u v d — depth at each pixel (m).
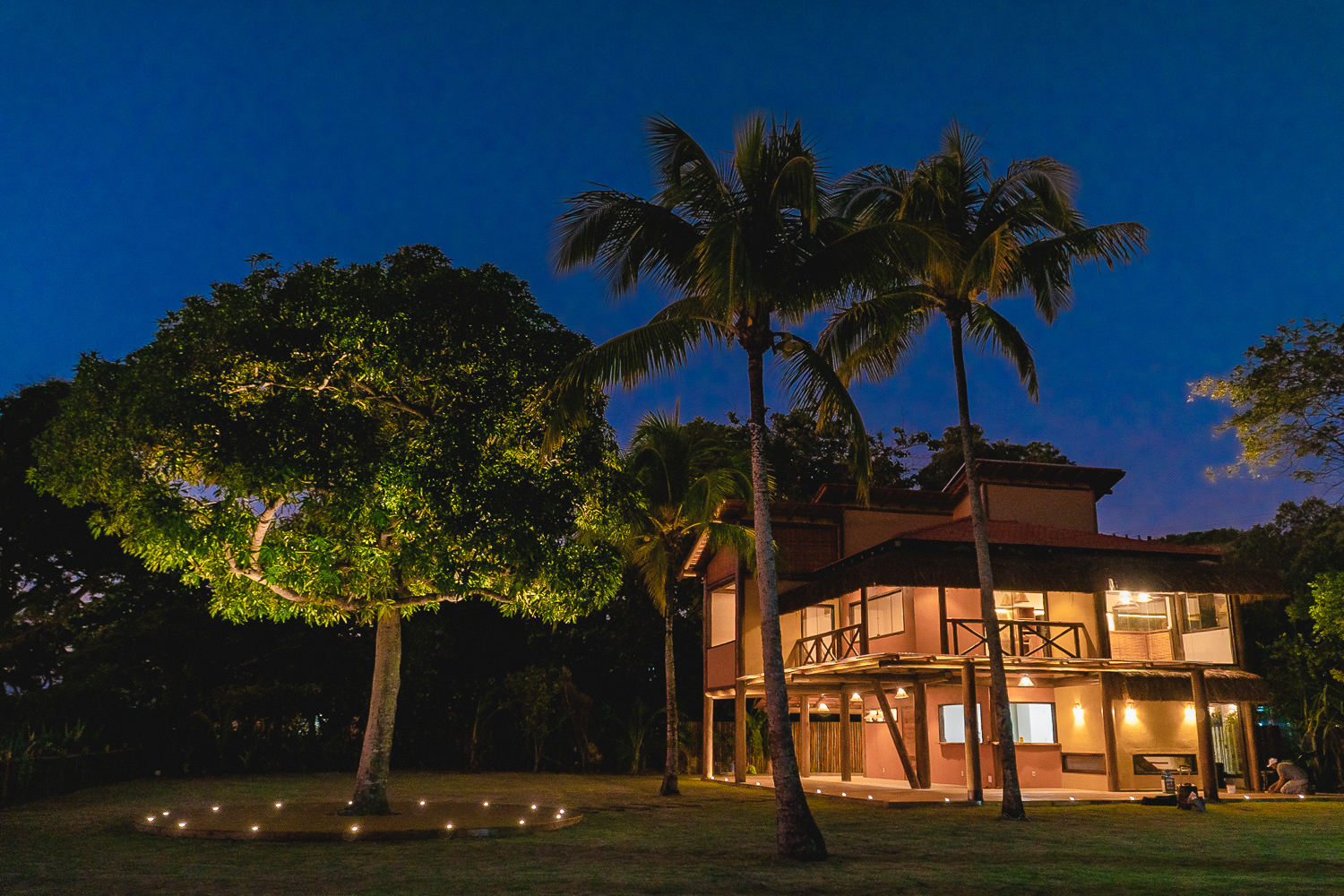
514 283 14.66
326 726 33.09
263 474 11.93
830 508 27.95
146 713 27.53
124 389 12.22
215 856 11.02
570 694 33.12
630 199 13.38
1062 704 23.59
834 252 13.04
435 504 12.78
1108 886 9.05
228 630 29.39
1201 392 20.61
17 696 23.59
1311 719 22.27
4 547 25.12
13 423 23.31
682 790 23.69
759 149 13.08
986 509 25.89
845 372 17.91
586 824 15.19
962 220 16.98
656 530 23.25
